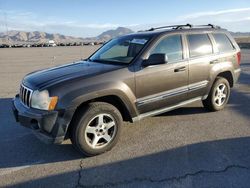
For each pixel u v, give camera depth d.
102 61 4.83
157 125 5.23
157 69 4.54
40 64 17.59
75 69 4.38
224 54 5.82
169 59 4.79
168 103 4.85
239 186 3.22
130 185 3.30
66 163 3.90
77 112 3.88
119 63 4.47
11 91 8.84
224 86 5.95
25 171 3.71
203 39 5.47
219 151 4.11
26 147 4.45
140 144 4.43
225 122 5.34
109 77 4.05
